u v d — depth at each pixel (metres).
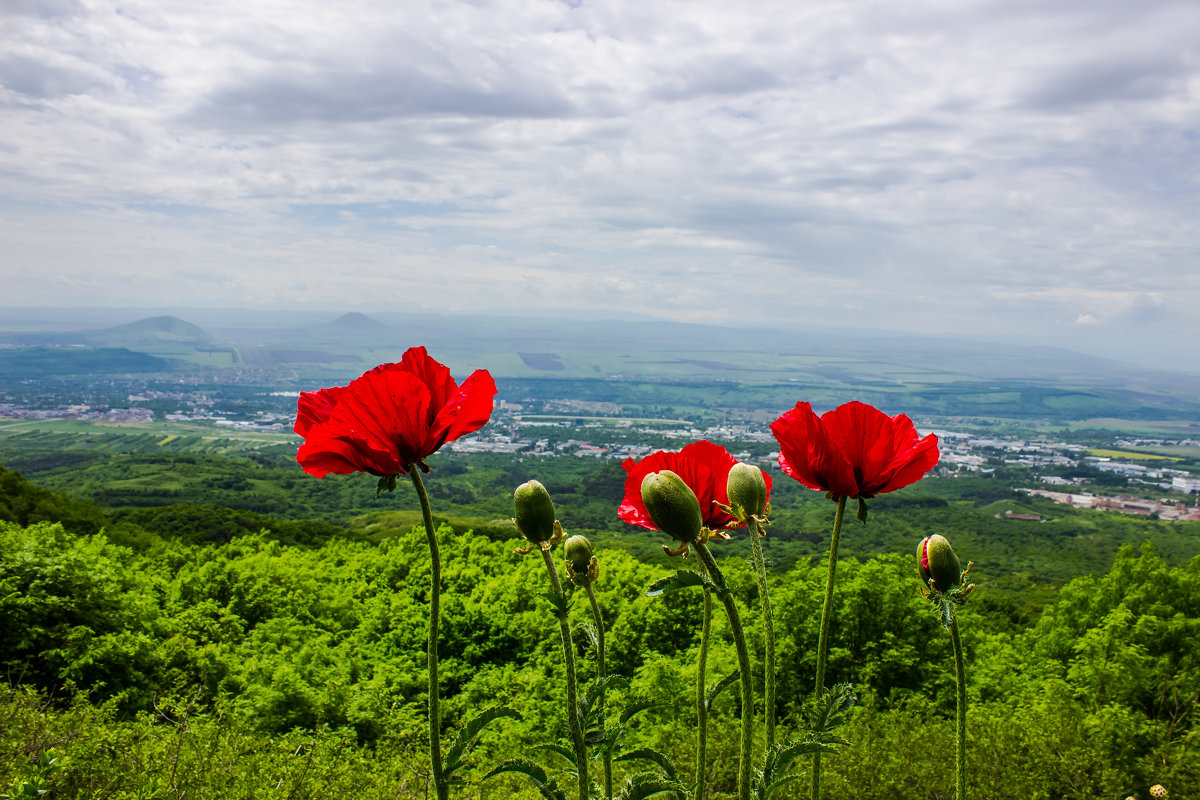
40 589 9.63
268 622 14.72
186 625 12.12
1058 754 7.31
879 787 6.34
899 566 12.80
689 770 6.24
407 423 1.45
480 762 6.51
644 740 7.33
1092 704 9.89
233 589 15.82
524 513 1.58
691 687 9.62
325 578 20.97
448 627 15.25
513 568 20.20
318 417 1.66
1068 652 15.22
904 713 9.02
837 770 6.45
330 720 9.38
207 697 9.41
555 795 1.58
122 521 38.22
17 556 9.98
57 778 4.55
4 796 2.35
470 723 1.50
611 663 12.84
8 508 27.17
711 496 1.68
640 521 1.68
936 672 11.76
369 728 9.59
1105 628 11.24
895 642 11.78
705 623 1.62
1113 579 15.62
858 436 1.74
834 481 1.75
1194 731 7.90
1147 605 14.52
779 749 1.51
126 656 9.52
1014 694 11.77
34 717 5.60
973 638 13.66
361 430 1.43
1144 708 10.30
